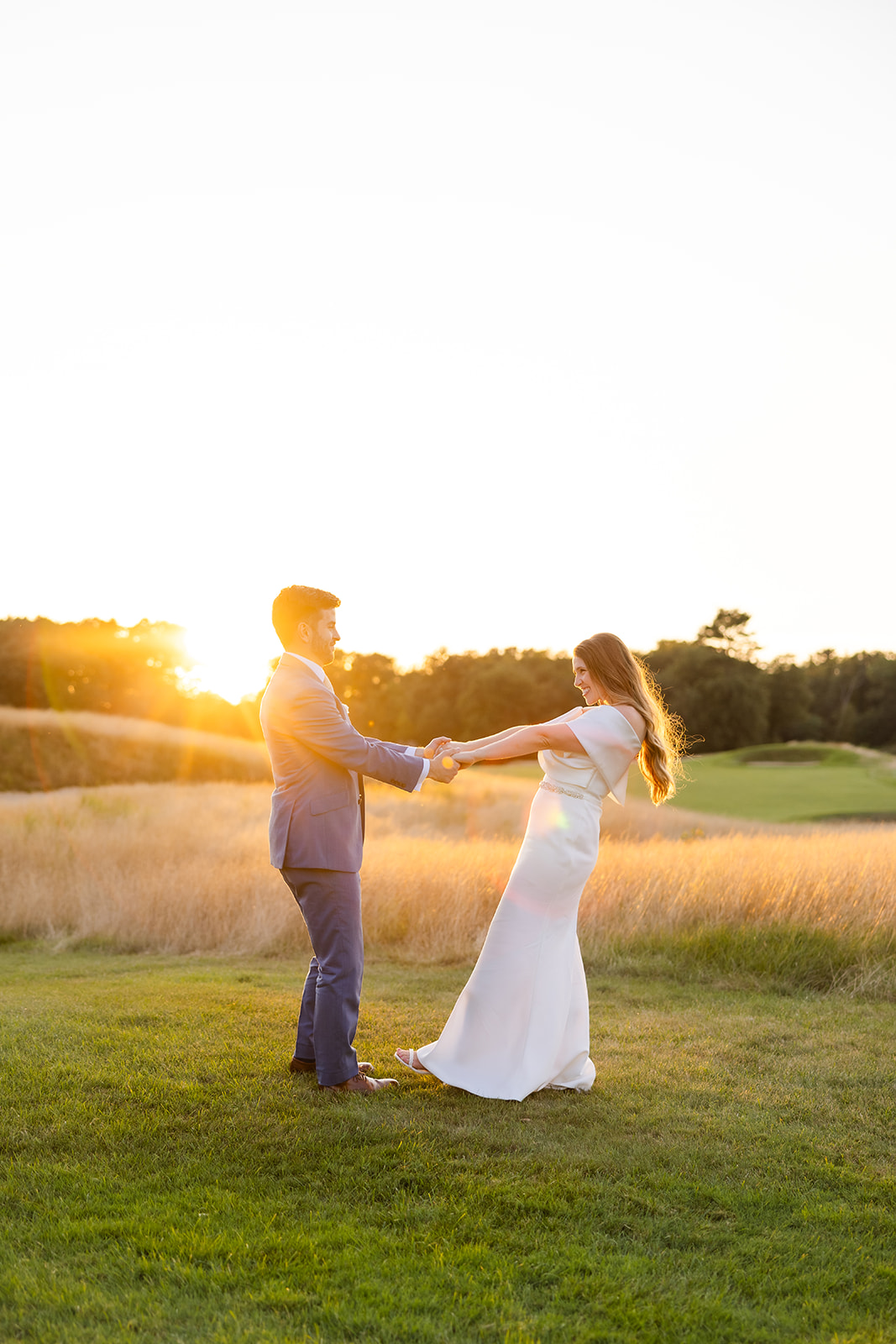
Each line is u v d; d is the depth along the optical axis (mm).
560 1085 3834
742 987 6254
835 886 7453
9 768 26125
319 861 3662
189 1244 2533
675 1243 2645
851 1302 2393
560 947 3814
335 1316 2221
